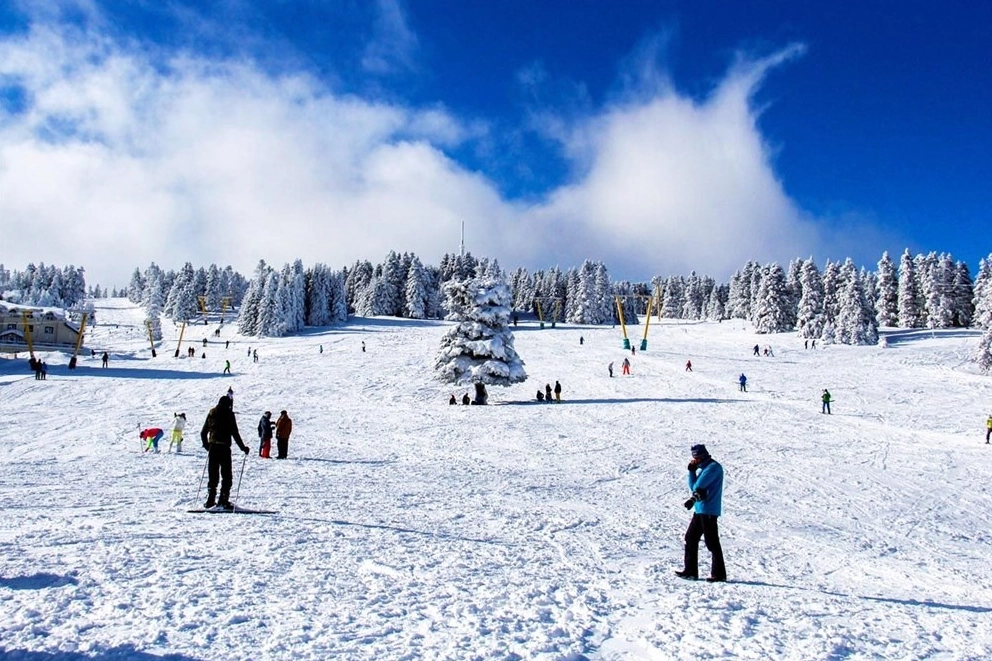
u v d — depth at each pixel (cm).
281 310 9862
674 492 1811
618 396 4619
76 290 17512
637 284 18600
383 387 5044
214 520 952
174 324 13000
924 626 616
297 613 536
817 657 498
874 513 1681
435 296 13362
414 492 1549
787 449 2791
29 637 457
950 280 10312
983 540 1434
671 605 632
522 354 6825
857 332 8375
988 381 5178
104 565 654
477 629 521
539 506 1434
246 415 3731
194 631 484
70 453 2248
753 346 7988
